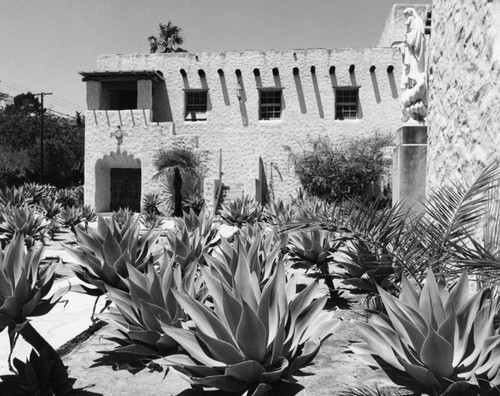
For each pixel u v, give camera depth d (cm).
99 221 455
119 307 328
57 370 314
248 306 217
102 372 369
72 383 328
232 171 2391
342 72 2323
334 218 375
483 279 323
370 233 366
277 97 2400
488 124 480
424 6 2284
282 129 2364
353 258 454
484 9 500
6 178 3441
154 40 3525
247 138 2388
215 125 2409
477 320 233
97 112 2422
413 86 967
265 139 2375
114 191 2577
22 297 295
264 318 236
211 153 2392
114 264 405
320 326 252
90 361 396
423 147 875
